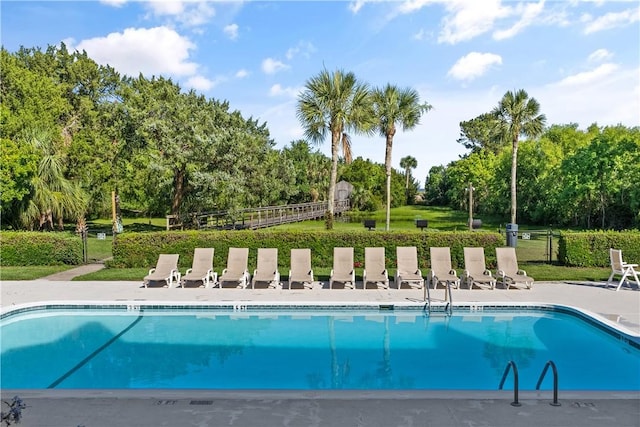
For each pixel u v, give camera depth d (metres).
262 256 12.73
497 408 4.83
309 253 12.71
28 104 28.88
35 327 9.33
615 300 10.62
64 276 13.73
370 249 12.69
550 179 36.09
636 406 4.90
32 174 21.28
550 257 16.53
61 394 5.20
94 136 30.53
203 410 4.78
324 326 9.41
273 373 6.86
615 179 28.48
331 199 20.39
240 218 31.09
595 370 6.93
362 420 4.54
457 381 6.53
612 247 15.16
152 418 4.59
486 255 14.80
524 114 27.36
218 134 24.64
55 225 28.97
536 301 10.46
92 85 39.41
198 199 24.88
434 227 37.00
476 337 8.65
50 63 38.03
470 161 53.41
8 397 5.12
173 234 15.15
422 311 10.27
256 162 30.50
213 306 10.38
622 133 37.28
